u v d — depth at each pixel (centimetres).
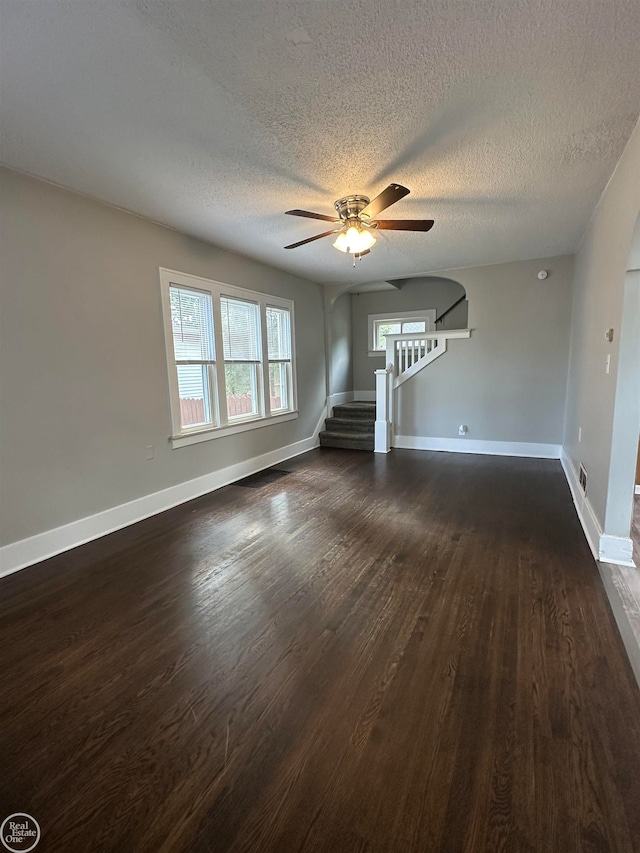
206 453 414
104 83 175
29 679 168
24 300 259
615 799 117
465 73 173
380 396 573
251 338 479
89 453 303
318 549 283
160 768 129
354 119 205
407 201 310
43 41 150
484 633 191
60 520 286
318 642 188
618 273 250
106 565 265
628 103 193
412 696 156
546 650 179
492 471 467
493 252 460
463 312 695
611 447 248
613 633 189
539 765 127
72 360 288
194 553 280
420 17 144
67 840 109
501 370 535
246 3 137
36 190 262
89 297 297
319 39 153
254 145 227
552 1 139
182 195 291
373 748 135
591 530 283
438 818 113
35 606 220
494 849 105
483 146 231
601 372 290
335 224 348
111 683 166
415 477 453
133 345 332
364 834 110
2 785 125
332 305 634
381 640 188
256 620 205
